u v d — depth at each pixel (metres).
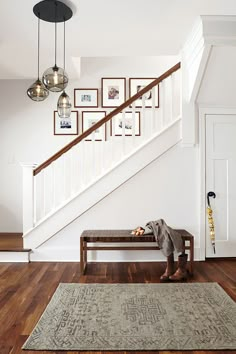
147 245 3.79
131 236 3.30
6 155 4.88
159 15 2.92
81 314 2.28
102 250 3.66
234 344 1.87
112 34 3.31
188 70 3.75
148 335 1.97
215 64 3.35
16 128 4.89
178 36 3.41
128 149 4.76
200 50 3.23
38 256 3.79
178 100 4.62
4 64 4.22
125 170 3.79
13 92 4.89
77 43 3.54
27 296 2.64
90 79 4.91
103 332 2.01
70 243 3.80
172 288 2.82
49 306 2.42
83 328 2.07
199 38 3.16
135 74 4.92
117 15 2.90
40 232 3.79
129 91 4.91
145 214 3.81
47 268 3.49
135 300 2.54
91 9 2.78
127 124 4.77
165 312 2.31
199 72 3.40
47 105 4.89
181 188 3.83
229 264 3.65
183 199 3.83
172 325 2.10
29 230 3.78
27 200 3.79
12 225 4.88
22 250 3.74
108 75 4.92
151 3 2.70
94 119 4.88
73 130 4.87
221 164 3.89
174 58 4.92
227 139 3.88
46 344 1.87
